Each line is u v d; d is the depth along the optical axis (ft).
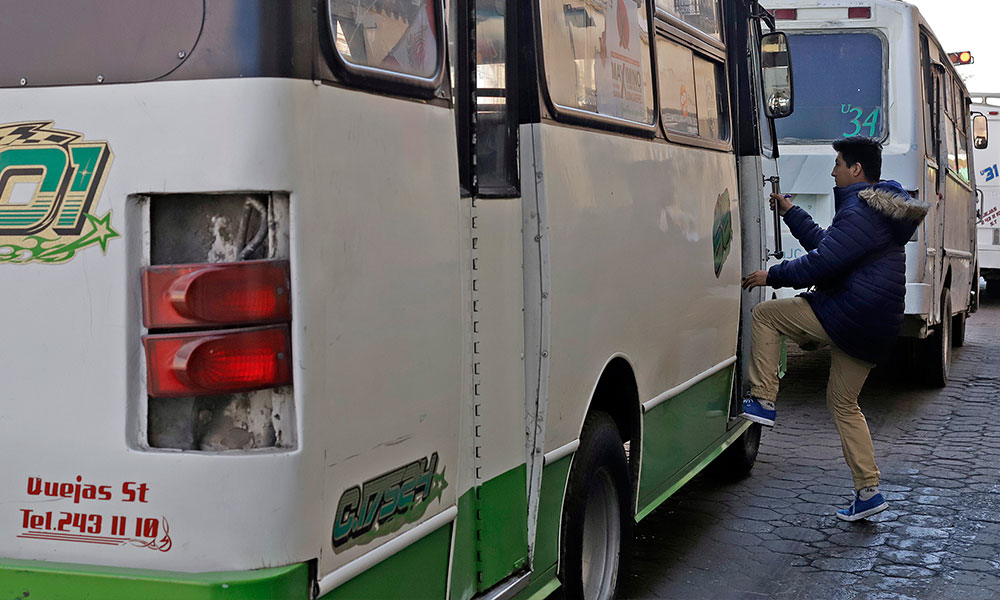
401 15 8.71
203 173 7.34
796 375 38.06
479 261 10.15
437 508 9.24
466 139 10.00
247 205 7.44
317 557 7.63
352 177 7.94
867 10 31.89
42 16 7.79
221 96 7.33
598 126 12.80
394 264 8.45
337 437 7.78
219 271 7.34
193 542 7.47
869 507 19.74
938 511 20.65
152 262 7.54
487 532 10.41
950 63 40.09
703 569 17.21
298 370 7.42
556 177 11.44
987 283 73.56
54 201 7.67
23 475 7.81
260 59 7.30
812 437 27.73
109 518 7.63
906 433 28.14
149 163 7.46
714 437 19.26
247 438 7.52
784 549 18.30
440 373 9.18
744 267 21.39
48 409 7.73
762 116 23.31
